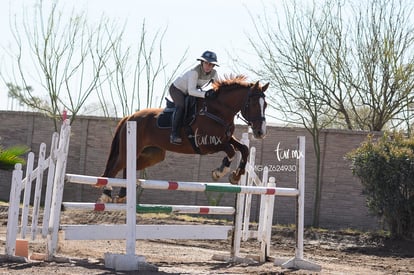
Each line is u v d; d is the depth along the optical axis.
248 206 13.06
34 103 25.52
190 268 11.43
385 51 23.36
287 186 21.89
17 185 10.82
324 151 21.62
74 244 14.57
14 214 10.78
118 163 13.32
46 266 10.43
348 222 21.20
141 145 12.98
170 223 19.23
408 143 17.44
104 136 24.20
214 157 22.84
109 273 9.98
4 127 25.33
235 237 12.75
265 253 12.84
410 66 23.33
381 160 17.02
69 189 24.42
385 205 17.03
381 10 23.48
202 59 12.13
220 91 12.04
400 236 17.23
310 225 21.70
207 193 22.84
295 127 22.53
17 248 11.14
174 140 12.21
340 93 23.83
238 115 12.23
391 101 23.75
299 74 23.20
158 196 23.44
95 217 20.14
